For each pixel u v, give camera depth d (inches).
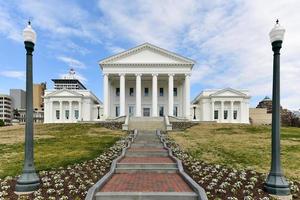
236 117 2522.1
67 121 2506.2
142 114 2439.7
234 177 461.1
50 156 674.8
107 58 2201.0
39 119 4761.3
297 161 613.3
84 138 1061.1
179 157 644.1
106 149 784.9
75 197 352.2
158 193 354.0
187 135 1146.7
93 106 2618.1
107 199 348.8
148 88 2464.3
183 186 399.5
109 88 2383.1
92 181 426.9
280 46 391.5
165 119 1708.9
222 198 349.7
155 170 520.4
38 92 5841.5
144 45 2222.0
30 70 405.4
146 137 1082.7
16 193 373.1
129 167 535.8
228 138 1040.2
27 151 393.4
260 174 490.3
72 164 576.7
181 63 2201.0
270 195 366.6
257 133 1224.2
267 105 3649.1
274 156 387.5
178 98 2461.9
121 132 1278.3
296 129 1467.8
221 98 2501.2
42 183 422.0
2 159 649.0
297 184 430.6
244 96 2498.8
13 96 6520.7
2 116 5467.5
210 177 459.2
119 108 2410.2
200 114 2615.7
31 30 403.2
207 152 729.0
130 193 354.3
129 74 2231.8
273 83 395.9
